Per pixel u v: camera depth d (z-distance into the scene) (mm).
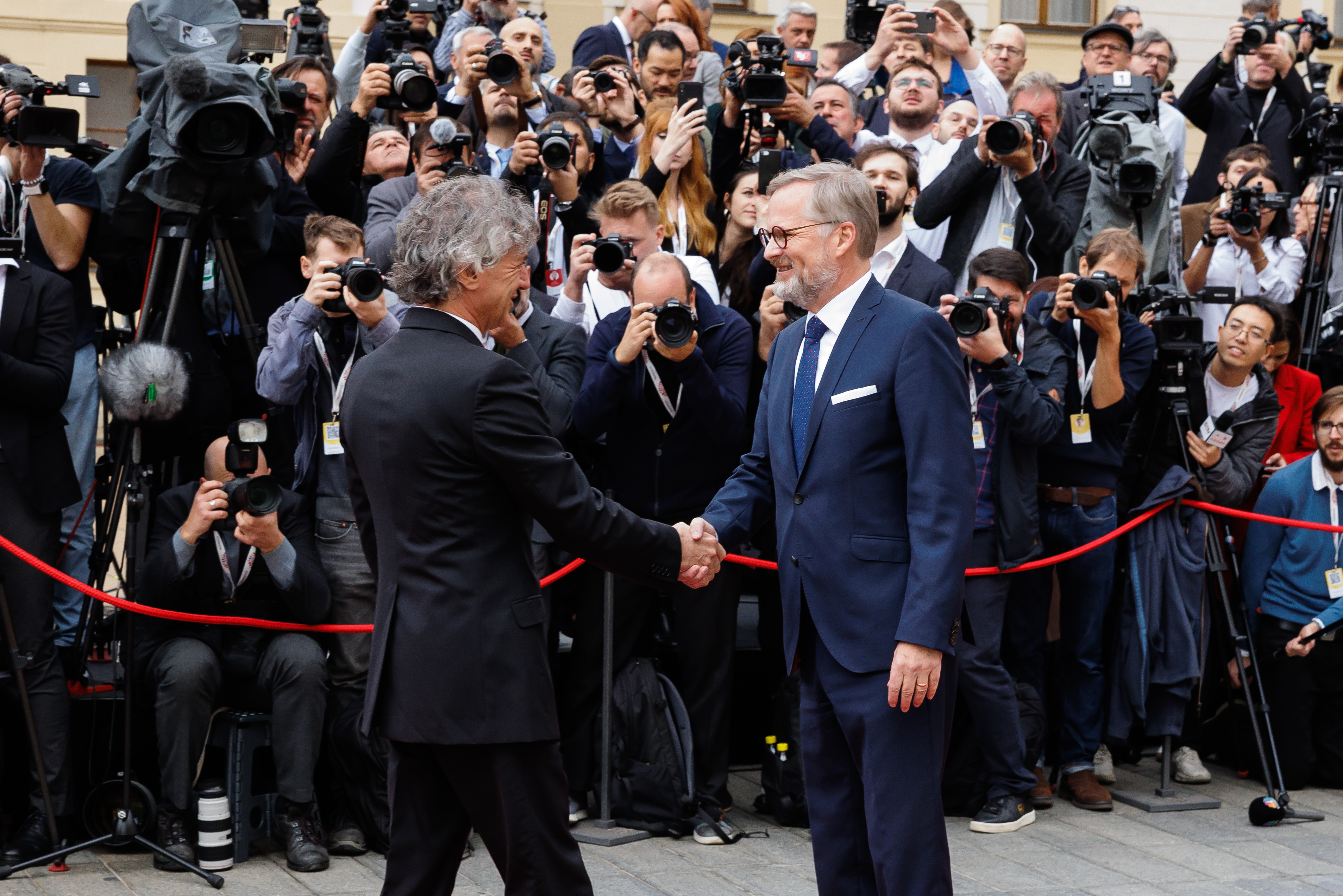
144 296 4020
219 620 3793
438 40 6602
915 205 4918
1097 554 4559
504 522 2514
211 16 4199
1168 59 7242
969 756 4359
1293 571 4902
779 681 4492
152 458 4258
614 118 5492
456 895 3582
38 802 3807
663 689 4219
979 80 5930
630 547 2611
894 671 2678
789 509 2896
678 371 3908
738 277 4688
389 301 4285
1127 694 4602
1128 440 4805
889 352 2781
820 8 10055
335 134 4645
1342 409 4797
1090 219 5051
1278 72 6656
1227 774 4996
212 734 3926
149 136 4148
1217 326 5527
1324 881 3809
